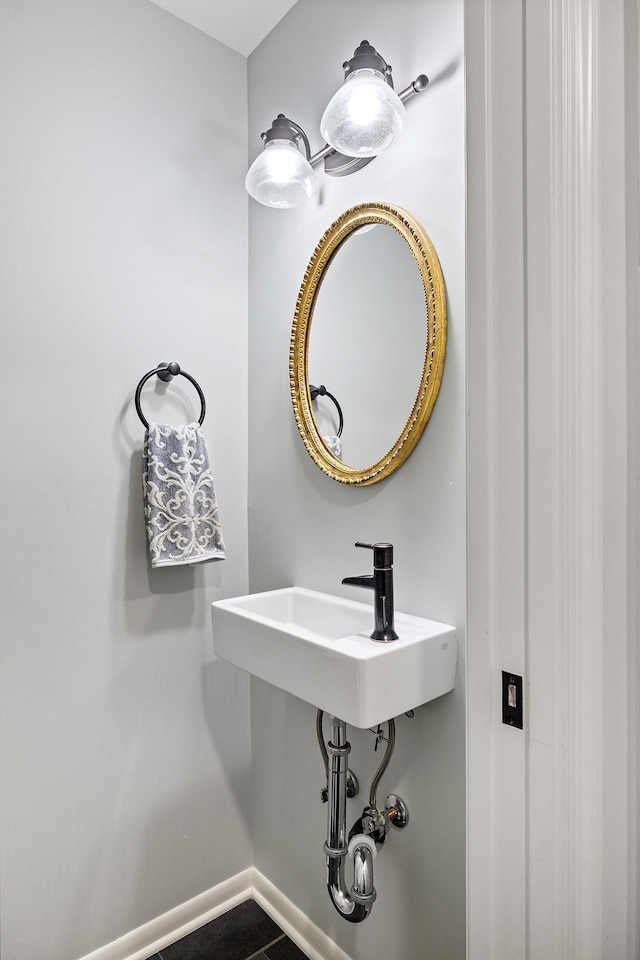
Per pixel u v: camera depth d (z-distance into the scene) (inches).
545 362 27.6
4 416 51.7
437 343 45.2
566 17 27.1
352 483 53.0
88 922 56.2
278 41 64.4
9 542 51.9
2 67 51.8
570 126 27.0
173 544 57.6
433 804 46.3
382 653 39.5
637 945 30.7
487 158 29.8
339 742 48.9
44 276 53.9
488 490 30.1
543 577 28.0
